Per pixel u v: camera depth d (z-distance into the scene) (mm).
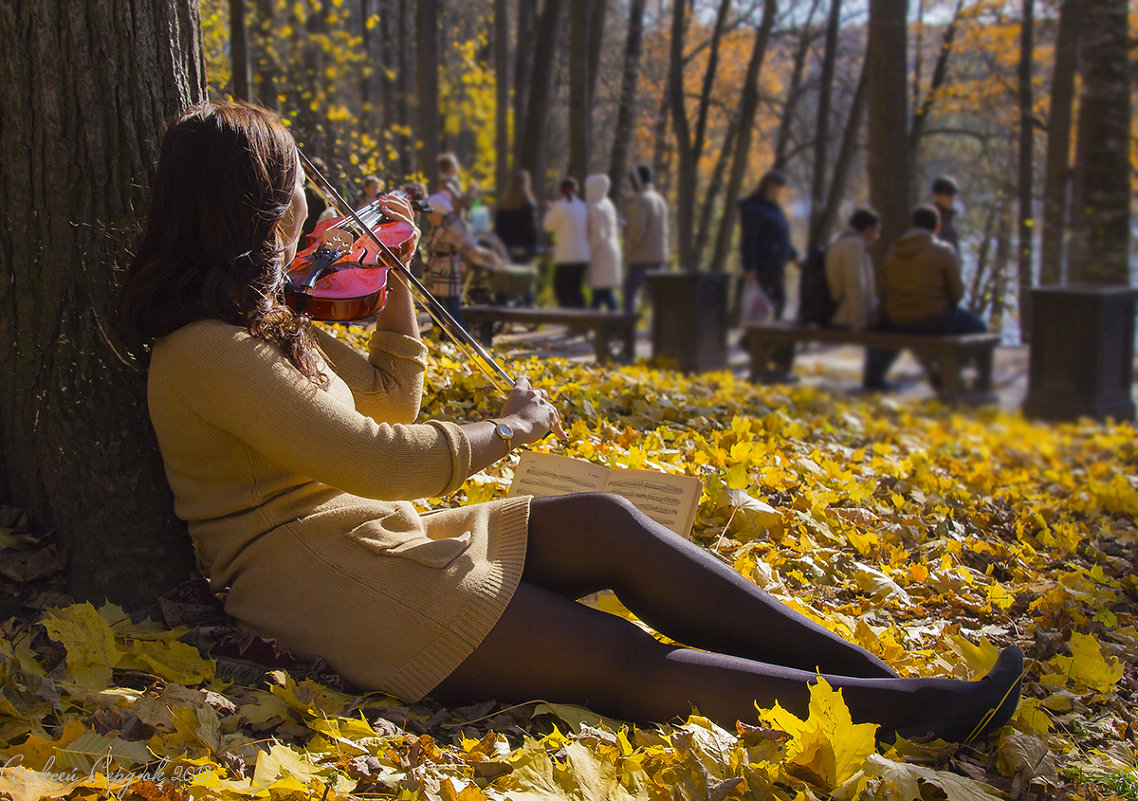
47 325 2631
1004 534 4117
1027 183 12344
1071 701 2623
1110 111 10016
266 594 2248
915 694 2166
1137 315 8977
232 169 2125
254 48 9156
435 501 3248
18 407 2658
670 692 2213
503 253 8391
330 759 2029
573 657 2205
